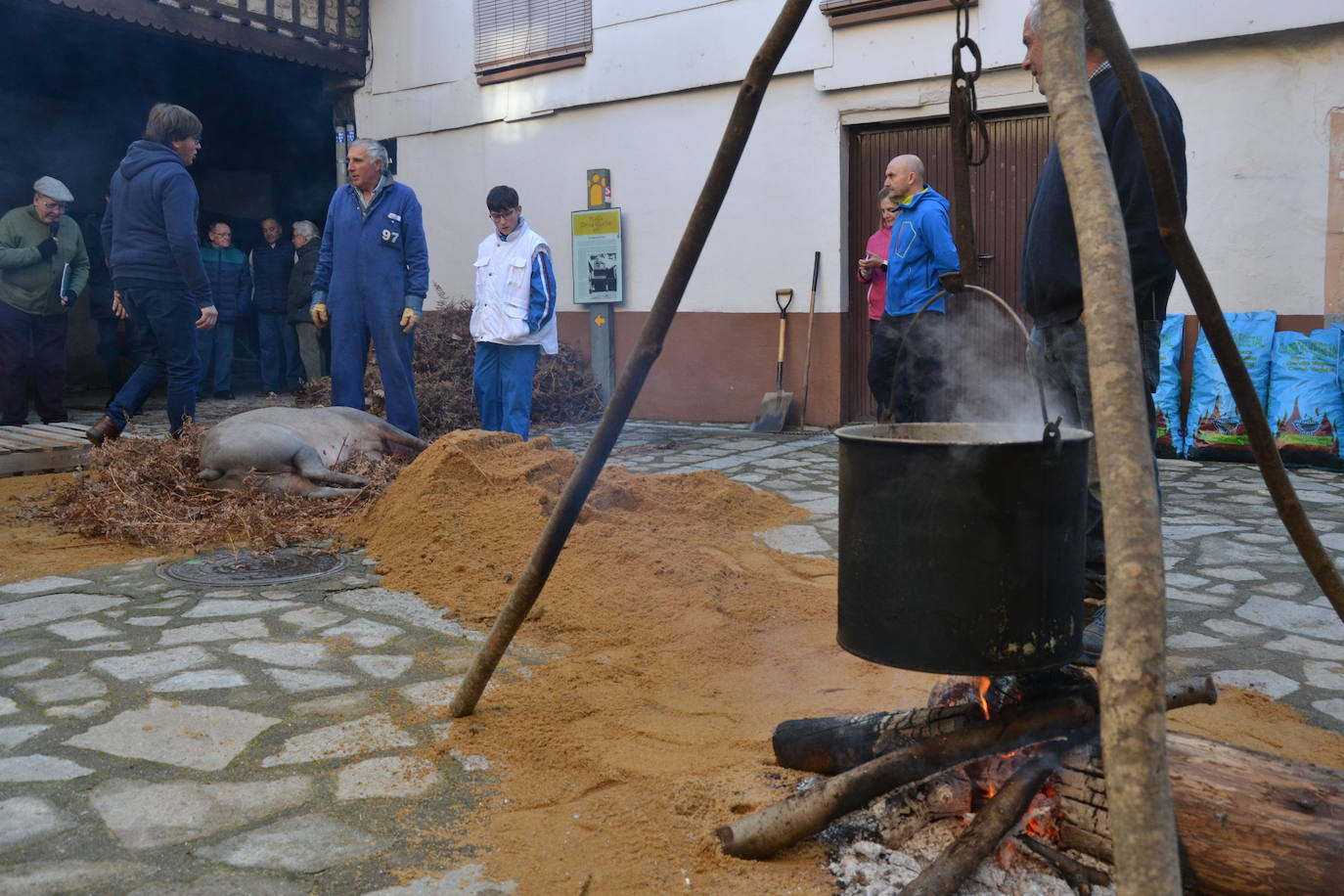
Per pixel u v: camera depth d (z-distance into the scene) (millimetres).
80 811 2395
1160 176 2246
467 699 2916
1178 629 3775
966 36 2340
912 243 6605
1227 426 7316
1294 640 3641
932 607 1912
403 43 12258
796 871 2148
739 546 4848
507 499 4875
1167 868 1217
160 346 6895
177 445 5922
